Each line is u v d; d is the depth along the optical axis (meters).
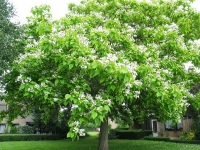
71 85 7.51
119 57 7.39
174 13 10.48
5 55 7.88
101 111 6.68
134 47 8.15
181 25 10.27
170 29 9.35
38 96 7.84
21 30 8.61
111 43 8.53
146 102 9.55
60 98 7.70
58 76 7.49
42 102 8.29
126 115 14.03
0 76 8.85
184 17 10.35
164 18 10.36
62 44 7.26
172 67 8.84
